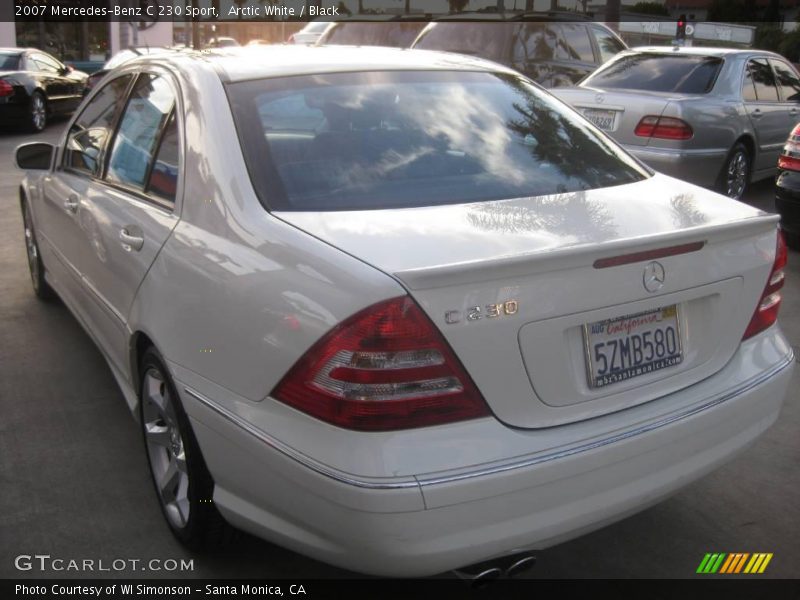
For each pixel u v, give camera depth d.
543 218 2.58
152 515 3.23
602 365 2.42
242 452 2.43
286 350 2.29
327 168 2.77
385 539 2.14
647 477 2.48
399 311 2.14
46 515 3.21
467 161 2.95
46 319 5.28
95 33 23.38
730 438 2.70
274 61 3.25
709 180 8.20
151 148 3.31
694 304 2.62
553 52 11.62
